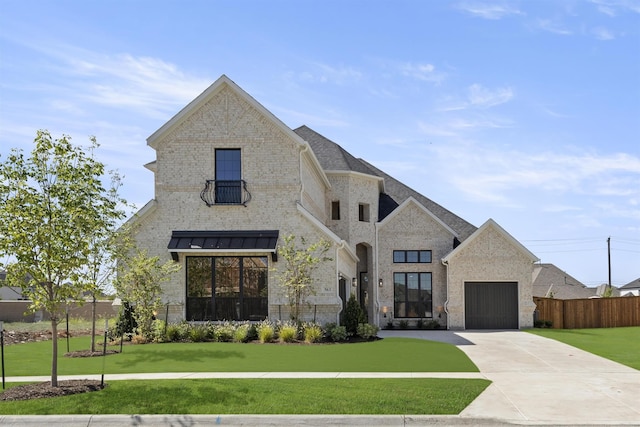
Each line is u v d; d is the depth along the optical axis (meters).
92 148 13.63
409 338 24.38
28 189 12.71
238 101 25.27
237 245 24.16
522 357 18.80
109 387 12.98
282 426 10.52
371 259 32.41
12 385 13.60
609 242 63.47
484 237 30.66
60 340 23.66
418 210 32.69
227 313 24.61
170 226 24.92
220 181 25.06
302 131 35.62
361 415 10.66
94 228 13.66
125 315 22.75
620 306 34.75
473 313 30.53
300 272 23.41
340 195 31.39
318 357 17.95
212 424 10.55
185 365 16.38
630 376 15.18
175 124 25.19
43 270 12.94
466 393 12.55
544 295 58.78
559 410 11.39
